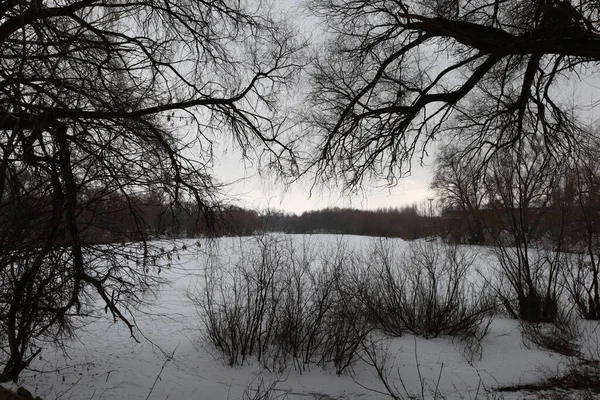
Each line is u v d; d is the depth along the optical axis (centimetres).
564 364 752
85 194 432
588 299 1084
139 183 446
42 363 730
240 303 807
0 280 449
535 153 1002
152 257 480
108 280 503
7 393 307
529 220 1156
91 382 656
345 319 771
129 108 459
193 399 615
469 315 909
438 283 995
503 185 1070
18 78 347
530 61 793
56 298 497
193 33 657
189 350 807
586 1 556
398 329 912
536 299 984
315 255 841
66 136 413
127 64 546
